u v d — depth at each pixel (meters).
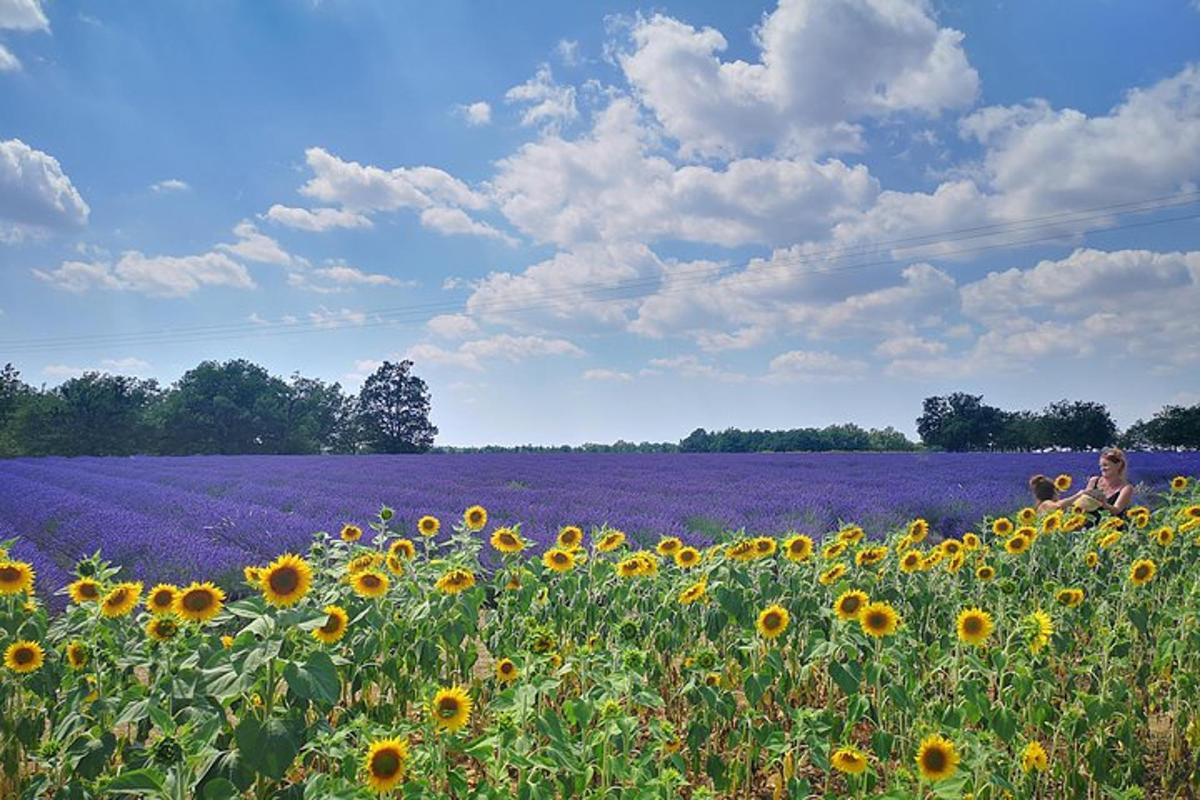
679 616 4.73
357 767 2.83
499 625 4.75
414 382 86.50
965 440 63.81
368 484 23.27
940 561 5.34
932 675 4.79
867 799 3.25
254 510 15.43
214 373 82.94
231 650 2.84
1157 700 4.68
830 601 4.78
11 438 64.50
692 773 4.00
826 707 4.46
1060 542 6.62
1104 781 3.75
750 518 14.25
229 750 2.87
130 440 70.12
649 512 14.73
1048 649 4.47
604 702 3.14
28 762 3.63
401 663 4.19
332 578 4.68
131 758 2.85
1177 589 5.61
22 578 3.58
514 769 3.88
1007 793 3.33
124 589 3.65
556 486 21.52
